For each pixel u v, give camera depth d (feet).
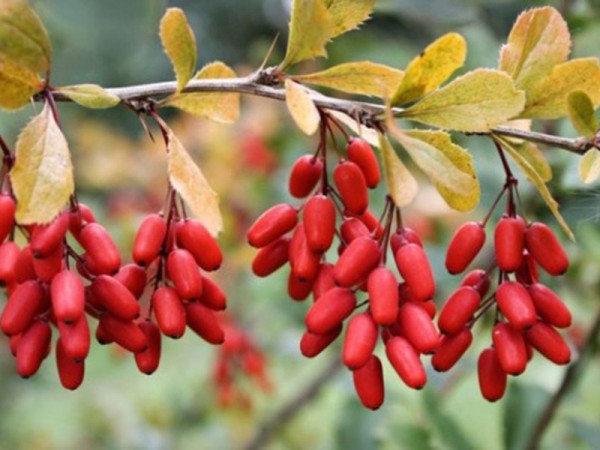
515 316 1.10
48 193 1.05
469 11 1.70
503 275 1.14
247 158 2.34
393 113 1.10
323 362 2.56
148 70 2.70
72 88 1.09
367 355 1.08
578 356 1.52
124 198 2.41
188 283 1.10
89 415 2.78
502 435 1.62
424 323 1.09
